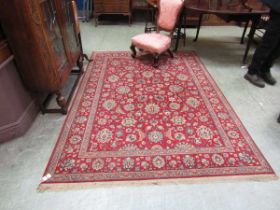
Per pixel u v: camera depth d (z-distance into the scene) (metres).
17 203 1.27
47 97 2.15
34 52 1.58
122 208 1.25
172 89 2.31
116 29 4.02
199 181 1.39
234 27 4.11
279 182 1.39
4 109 1.59
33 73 1.70
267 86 2.38
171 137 1.71
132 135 1.73
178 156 1.55
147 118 1.91
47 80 1.74
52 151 1.60
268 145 1.65
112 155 1.56
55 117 1.94
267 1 1.94
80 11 4.41
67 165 1.49
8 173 1.44
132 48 2.87
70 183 1.38
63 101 1.92
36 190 1.34
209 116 1.93
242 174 1.43
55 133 1.77
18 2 1.36
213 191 1.34
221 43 3.47
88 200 1.29
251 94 2.24
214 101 2.13
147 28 3.71
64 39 1.98
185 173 1.44
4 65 1.50
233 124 1.84
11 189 1.35
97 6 3.92
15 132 1.70
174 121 1.87
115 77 2.52
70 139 1.70
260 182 1.39
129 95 2.22
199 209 1.25
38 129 1.81
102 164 1.50
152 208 1.26
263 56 2.23
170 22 2.79
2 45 1.49
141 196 1.32
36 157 1.55
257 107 2.06
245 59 2.84
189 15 3.88
